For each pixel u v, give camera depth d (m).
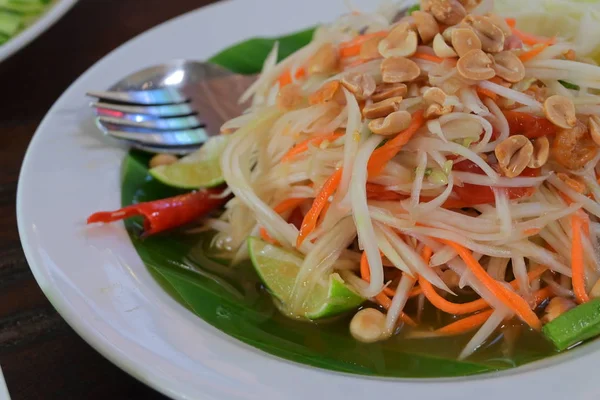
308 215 0.38
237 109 0.46
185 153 0.45
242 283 0.40
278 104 0.41
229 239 0.42
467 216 0.39
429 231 0.39
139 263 0.38
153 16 0.57
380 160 0.38
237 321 0.37
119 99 0.44
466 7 0.41
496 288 0.37
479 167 0.38
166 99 0.45
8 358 0.36
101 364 0.36
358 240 0.39
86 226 0.39
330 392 0.32
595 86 0.40
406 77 0.39
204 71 0.47
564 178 0.39
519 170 0.37
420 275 0.39
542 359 0.35
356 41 0.42
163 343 0.34
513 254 0.39
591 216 0.40
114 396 0.35
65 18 0.56
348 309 0.38
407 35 0.40
